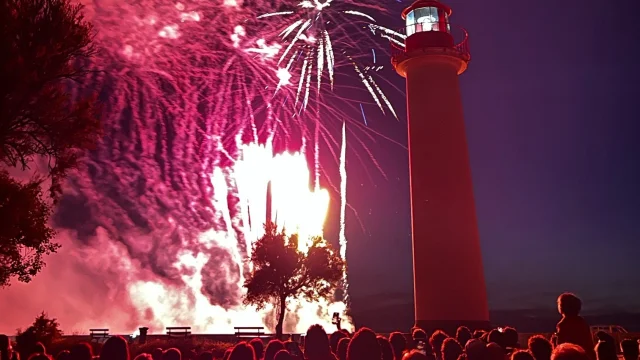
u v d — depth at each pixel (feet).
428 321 84.94
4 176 42.68
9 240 42.88
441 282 85.61
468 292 85.46
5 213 40.52
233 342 94.17
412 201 91.35
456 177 89.76
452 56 93.61
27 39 40.42
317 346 20.08
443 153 90.38
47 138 43.01
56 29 40.93
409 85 95.50
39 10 41.04
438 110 92.17
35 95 40.93
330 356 20.15
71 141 42.96
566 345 13.25
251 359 20.48
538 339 21.61
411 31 97.71
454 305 84.74
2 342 26.08
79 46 42.70
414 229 89.81
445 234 87.15
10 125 41.04
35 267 46.34
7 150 42.47
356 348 16.75
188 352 73.56
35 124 42.34
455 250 86.63
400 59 95.76
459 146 91.71
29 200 42.45
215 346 80.33
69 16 42.22
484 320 85.61
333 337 28.19
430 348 30.60
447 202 88.38
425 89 93.30
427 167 90.27
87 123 43.55
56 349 70.95
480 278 87.35
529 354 17.58
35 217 44.57
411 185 92.12
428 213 88.53
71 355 18.71
